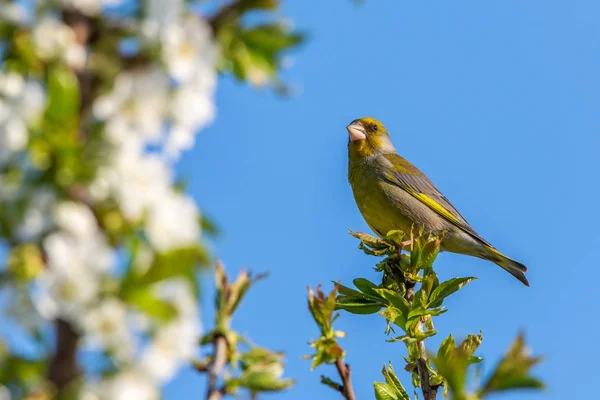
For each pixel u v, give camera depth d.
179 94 4.20
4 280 3.75
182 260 3.77
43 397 3.75
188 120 4.21
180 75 4.12
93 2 4.24
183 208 4.00
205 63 4.22
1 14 4.20
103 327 3.63
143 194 3.95
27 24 4.22
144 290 3.67
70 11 4.28
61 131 3.89
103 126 4.06
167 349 3.77
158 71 4.15
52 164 3.90
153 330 3.77
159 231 3.90
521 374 5.33
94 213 3.91
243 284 6.06
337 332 7.32
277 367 5.71
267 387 5.59
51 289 3.56
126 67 4.20
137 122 4.12
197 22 4.27
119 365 3.74
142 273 3.68
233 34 4.82
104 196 3.91
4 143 3.86
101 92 4.14
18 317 3.74
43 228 3.75
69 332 3.77
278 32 4.87
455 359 5.46
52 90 3.86
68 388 3.73
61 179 3.87
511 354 5.38
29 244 3.76
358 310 9.73
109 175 3.93
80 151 3.90
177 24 4.18
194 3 4.82
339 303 9.74
